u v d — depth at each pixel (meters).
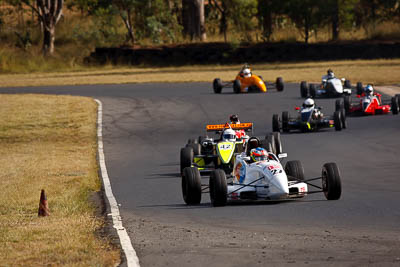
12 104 136.88
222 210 43.81
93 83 187.75
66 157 76.50
